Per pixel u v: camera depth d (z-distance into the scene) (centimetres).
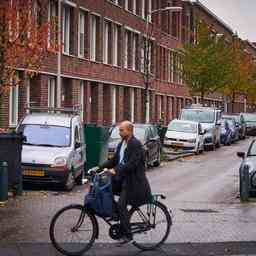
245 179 2042
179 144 4388
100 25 4809
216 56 6581
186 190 2361
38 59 2311
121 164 1223
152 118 6228
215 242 1339
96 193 1217
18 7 2192
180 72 6844
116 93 5288
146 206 1255
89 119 4641
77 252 1205
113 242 1318
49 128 2389
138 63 5791
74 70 4259
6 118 3300
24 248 1245
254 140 2472
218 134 5181
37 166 2214
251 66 9175
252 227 1525
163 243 1277
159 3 6475
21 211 1689
